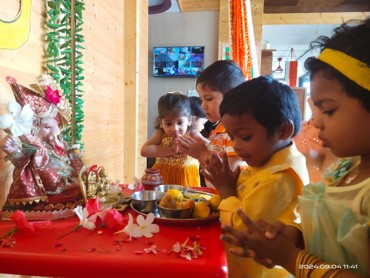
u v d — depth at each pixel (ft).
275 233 1.65
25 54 3.16
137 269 1.60
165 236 1.98
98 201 2.40
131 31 7.04
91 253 1.71
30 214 2.27
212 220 2.24
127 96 7.11
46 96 2.63
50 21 3.53
